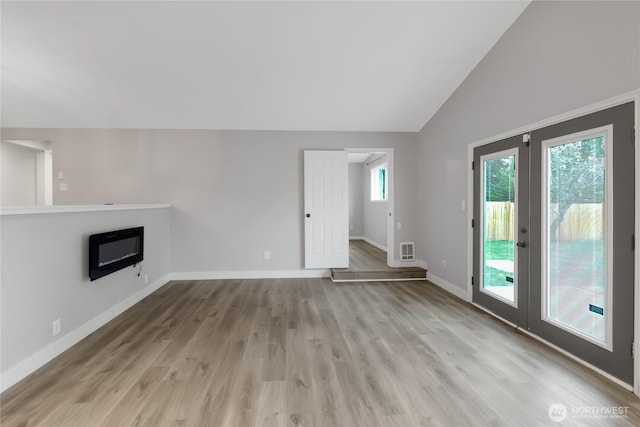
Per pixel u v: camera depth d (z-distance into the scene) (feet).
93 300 9.46
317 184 15.88
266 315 10.71
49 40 9.72
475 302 11.78
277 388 6.43
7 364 6.49
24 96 12.54
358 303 11.99
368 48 10.39
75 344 8.48
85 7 8.60
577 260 7.67
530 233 9.05
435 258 14.78
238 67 11.17
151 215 13.50
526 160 9.18
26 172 18.16
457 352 8.01
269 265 15.94
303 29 9.53
